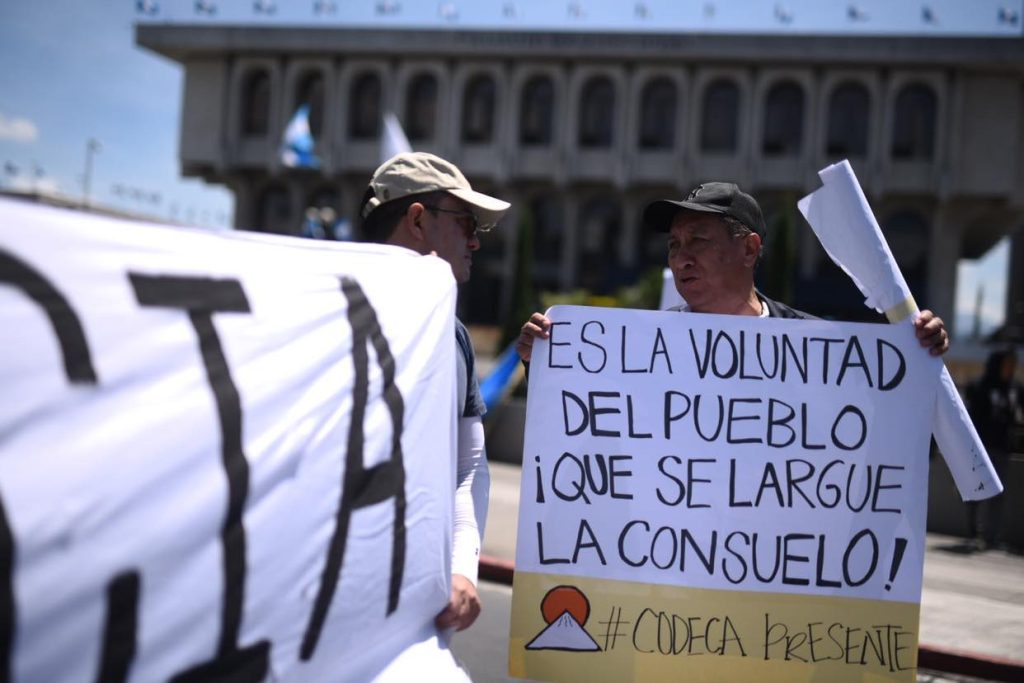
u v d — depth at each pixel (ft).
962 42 110.01
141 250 3.87
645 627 7.50
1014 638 16.76
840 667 7.44
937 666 15.66
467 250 7.59
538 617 7.55
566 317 7.90
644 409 7.78
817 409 7.73
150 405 3.76
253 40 126.82
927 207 116.26
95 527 3.46
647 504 7.65
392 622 5.84
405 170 7.35
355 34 124.16
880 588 7.53
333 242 5.68
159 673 3.80
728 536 7.59
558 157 121.29
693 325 7.85
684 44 116.16
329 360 5.11
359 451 5.33
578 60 120.88
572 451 7.74
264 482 4.43
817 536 7.59
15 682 3.20
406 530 5.88
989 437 26.27
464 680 6.37
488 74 123.75
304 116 118.32
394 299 5.97
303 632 4.84
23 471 3.22
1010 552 25.99
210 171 135.23
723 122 119.34
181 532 3.87
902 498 7.65
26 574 3.20
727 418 7.75
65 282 3.45
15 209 3.29
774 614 7.49
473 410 7.69
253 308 4.50
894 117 114.83
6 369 3.19
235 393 4.26
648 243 123.24
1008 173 113.09
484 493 7.51
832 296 112.68
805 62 114.83
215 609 4.11
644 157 120.47
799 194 116.47
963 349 101.24
